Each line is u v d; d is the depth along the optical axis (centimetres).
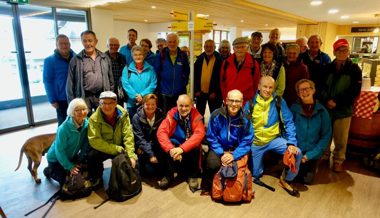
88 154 243
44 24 534
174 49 314
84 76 278
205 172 260
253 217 204
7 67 561
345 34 853
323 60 330
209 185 251
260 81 253
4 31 471
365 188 246
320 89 288
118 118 246
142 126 260
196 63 339
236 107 231
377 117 293
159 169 265
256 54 330
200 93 343
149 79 304
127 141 251
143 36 940
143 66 304
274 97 256
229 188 217
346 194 236
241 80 286
